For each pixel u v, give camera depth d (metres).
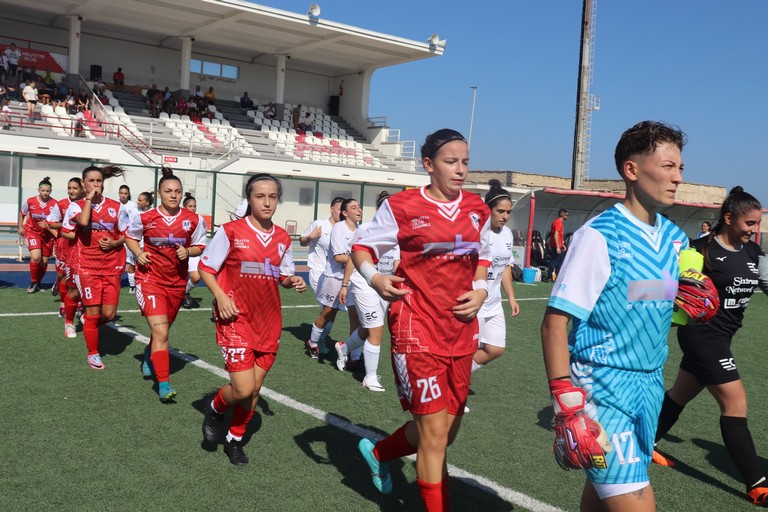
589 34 25.25
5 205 18.69
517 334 9.50
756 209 4.04
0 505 3.40
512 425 5.13
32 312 8.97
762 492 3.86
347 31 30.12
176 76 33.34
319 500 3.65
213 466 4.05
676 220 22.69
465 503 3.69
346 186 22.80
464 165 3.09
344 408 5.40
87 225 6.08
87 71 30.86
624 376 2.43
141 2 26.58
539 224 19.31
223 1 26.67
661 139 2.37
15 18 28.75
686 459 4.64
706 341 4.13
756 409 6.06
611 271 2.39
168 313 5.50
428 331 3.12
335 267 6.86
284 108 35.44
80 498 3.53
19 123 23.14
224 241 4.09
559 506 3.68
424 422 3.13
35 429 4.53
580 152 25.69
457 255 3.11
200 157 26.39
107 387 5.62
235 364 4.03
